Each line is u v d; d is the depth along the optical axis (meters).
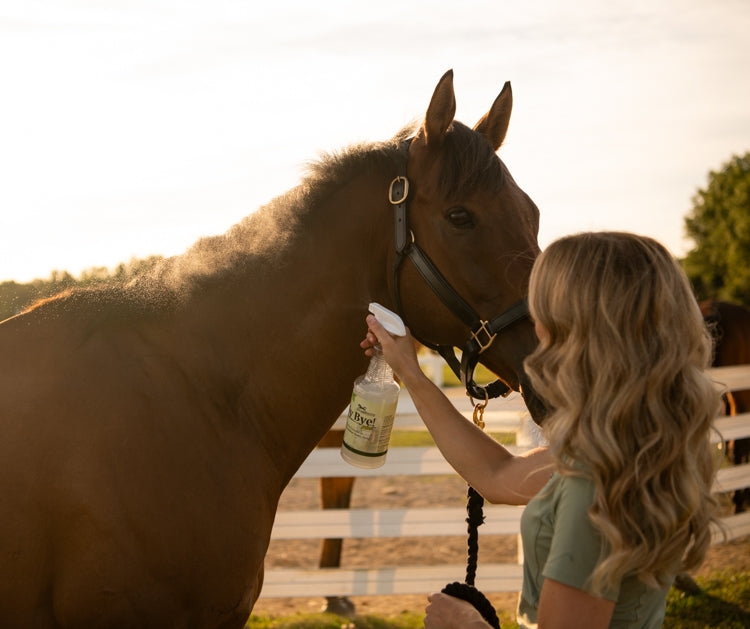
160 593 1.48
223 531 1.54
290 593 3.75
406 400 4.07
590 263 1.16
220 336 1.65
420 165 1.71
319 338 1.71
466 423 1.68
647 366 1.10
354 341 1.76
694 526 1.11
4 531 1.39
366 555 4.81
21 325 1.58
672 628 3.63
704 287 41.84
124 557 1.44
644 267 1.15
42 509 1.41
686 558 1.14
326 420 1.79
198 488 1.52
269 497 1.70
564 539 1.10
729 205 40.91
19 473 1.40
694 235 43.12
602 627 1.07
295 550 4.98
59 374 1.49
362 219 1.74
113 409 1.48
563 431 1.12
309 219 1.74
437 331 1.75
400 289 1.75
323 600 4.22
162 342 1.61
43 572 1.44
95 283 1.82
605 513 1.06
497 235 1.64
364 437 1.76
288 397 1.71
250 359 1.67
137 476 1.46
